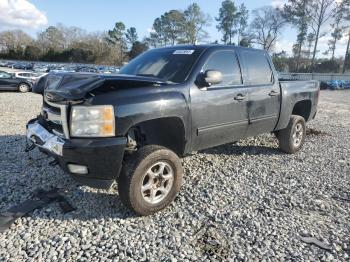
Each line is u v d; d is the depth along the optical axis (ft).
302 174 17.08
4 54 287.69
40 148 12.14
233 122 15.16
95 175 10.97
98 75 11.46
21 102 46.01
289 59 232.32
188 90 12.98
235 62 15.57
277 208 13.01
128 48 320.09
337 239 10.89
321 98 77.00
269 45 216.54
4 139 22.06
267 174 16.85
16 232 10.79
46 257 9.59
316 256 9.96
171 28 274.98
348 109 52.13
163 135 13.23
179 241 10.53
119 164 11.05
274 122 18.16
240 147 21.74
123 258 9.66
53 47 304.50
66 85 11.55
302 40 217.56
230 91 14.75
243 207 12.98
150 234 10.91
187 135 13.12
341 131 30.17
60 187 14.19
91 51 287.28
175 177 12.50
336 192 14.90
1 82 63.41
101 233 10.85
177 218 11.98
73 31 326.03
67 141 10.72
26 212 11.90
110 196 13.46
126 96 11.19
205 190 14.38
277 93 17.87
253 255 9.91
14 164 16.93
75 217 11.82
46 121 12.46
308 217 12.39
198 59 13.91
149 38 290.97
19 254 9.68
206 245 10.36
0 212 12.03
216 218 12.00
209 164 17.94
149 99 11.60
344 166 18.75
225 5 246.68
